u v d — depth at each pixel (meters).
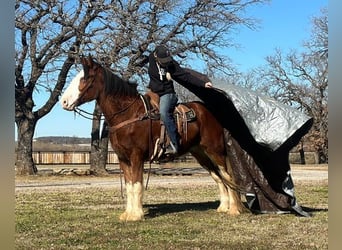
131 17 27.41
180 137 9.05
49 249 6.55
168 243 6.93
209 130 9.48
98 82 8.78
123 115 8.80
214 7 30.31
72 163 53.56
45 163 52.59
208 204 12.00
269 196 9.67
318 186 18.98
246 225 8.48
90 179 27.17
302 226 8.34
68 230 8.05
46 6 26.83
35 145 67.88
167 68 8.87
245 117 9.11
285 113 9.12
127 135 8.76
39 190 17.89
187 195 14.87
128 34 27.38
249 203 9.69
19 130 30.19
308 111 57.28
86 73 8.72
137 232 7.82
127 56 28.36
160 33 28.77
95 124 32.00
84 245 6.82
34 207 11.55
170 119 8.91
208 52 31.09
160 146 8.95
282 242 6.99
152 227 8.30
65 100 8.73
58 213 10.30
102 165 31.84
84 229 8.14
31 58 28.39
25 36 28.19
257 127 9.06
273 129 9.02
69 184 22.42
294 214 9.70
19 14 27.00
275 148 8.95
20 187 20.09
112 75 8.79
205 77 8.95
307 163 60.81
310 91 56.12
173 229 8.11
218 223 8.71
